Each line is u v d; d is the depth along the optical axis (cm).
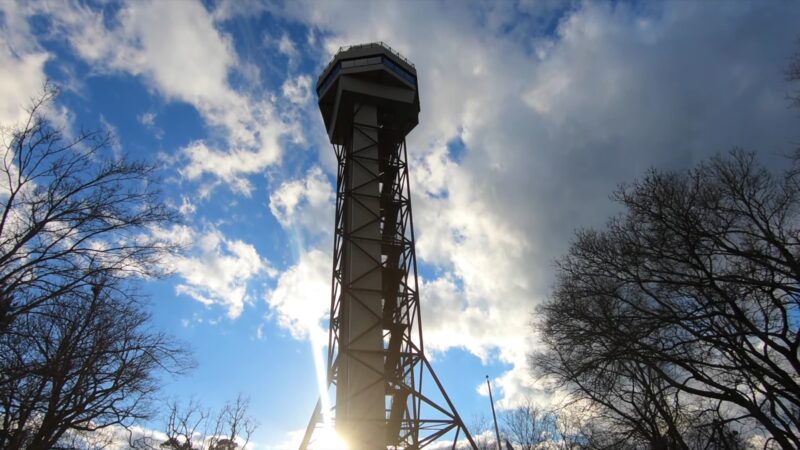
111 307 1903
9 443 1616
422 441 2992
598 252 2158
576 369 2256
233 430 3491
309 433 2962
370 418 2920
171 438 2991
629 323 1988
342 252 3506
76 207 1509
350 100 4134
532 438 4594
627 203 2050
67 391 1764
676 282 1850
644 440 2450
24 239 1424
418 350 3244
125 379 1883
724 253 1850
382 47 4225
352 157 3853
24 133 1521
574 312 2181
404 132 4338
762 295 1866
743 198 1886
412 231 3747
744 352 1759
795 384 1664
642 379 2280
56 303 1447
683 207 1931
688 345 1909
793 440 1622
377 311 3269
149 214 1634
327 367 3250
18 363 1511
